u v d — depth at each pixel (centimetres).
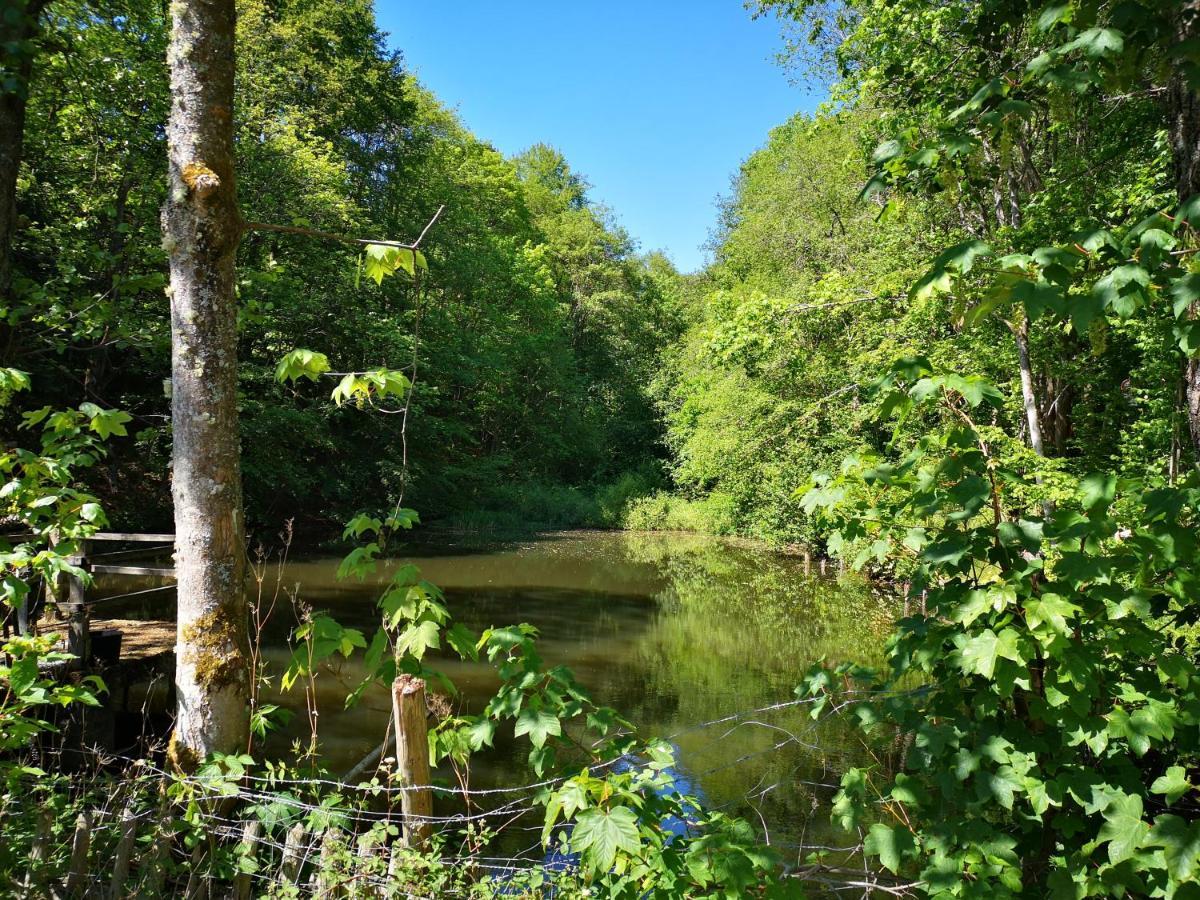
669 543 2458
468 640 289
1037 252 220
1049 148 987
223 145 374
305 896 290
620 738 267
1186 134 267
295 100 1888
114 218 1002
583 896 258
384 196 2347
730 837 230
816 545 1812
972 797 229
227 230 372
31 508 312
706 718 805
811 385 1658
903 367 259
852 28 1144
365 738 689
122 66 920
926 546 249
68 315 609
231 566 378
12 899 264
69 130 973
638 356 3709
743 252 2252
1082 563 220
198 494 372
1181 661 227
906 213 1068
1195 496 215
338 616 1130
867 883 274
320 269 1677
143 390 1634
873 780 292
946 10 750
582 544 2384
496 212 3136
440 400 2258
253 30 1681
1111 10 224
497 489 2777
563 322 3375
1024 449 675
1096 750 224
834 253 1686
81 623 570
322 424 1750
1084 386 1100
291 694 800
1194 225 197
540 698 262
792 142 2058
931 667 242
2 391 330
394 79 2300
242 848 293
